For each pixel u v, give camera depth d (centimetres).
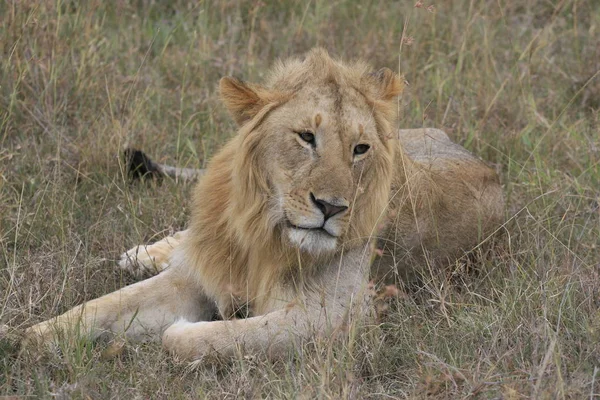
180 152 1160
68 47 1221
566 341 768
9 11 1163
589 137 1181
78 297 860
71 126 1173
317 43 1355
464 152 1039
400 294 859
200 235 840
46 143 1114
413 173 896
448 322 805
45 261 888
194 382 727
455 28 1435
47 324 775
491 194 998
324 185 736
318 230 753
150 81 1255
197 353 752
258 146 773
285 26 1476
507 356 738
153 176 1074
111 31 1357
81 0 1344
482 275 917
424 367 736
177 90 1266
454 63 1408
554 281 848
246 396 700
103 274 896
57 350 752
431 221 916
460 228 950
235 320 768
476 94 1295
